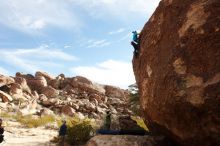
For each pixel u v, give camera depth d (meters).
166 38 8.17
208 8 7.07
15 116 28.62
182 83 7.00
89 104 44.00
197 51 6.93
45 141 18.19
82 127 17.53
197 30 7.07
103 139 10.29
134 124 12.74
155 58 8.51
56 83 54.94
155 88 8.04
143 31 10.09
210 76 6.51
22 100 39.12
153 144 9.53
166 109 7.57
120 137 10.21
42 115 33.34
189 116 6.96
